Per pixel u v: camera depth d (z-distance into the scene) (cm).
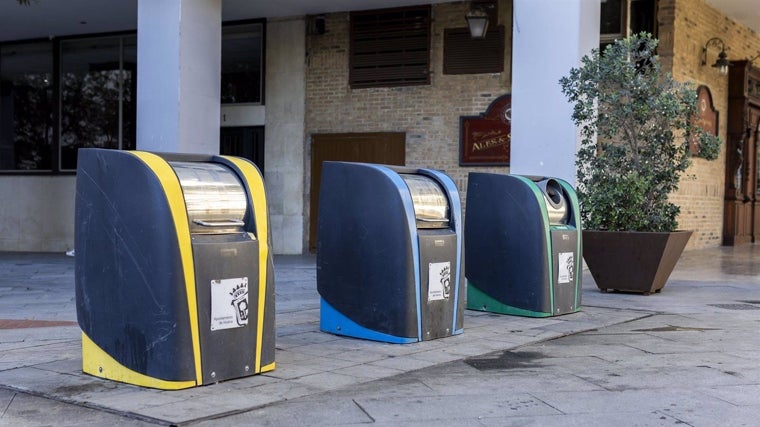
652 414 457
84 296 521
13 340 659
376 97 1570
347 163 676
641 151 1005
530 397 492
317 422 434
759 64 2005
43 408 454
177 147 1171
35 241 1855
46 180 1850
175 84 1171
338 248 682
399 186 650
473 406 470
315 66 1616
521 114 1162
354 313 673
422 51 1535
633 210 983
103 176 503
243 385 507
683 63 1573
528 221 795
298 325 741
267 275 535
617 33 1502
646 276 973
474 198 828
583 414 456
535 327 740
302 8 1574
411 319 653
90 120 1823
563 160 1136
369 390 505
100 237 507
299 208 1627
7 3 1552
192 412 444
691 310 857
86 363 526
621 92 977
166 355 486
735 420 446
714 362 595
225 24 1681
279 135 1641
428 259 663
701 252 1669
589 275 1209
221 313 507
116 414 442
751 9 1741
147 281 488
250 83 1672
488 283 821
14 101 1898
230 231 520
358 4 1538
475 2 1496
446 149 1520
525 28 1157
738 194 1902
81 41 1828
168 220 480
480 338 684
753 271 1291
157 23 1182
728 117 1855
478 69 1496
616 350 640
